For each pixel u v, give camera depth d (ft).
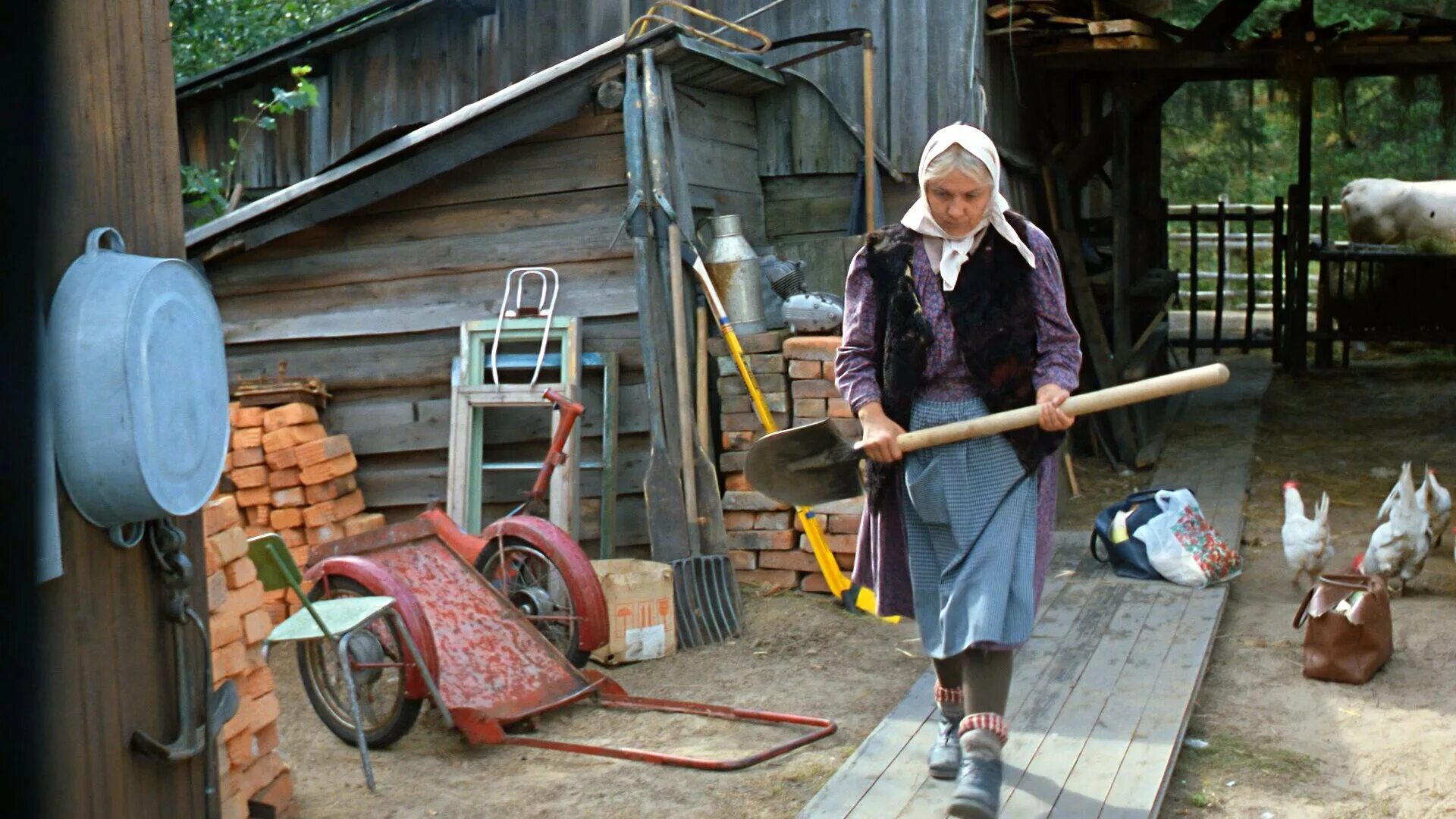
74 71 7.43
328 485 22.11
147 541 8.13
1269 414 35.78
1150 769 12.80
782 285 23.02
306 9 39.17
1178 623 17.98
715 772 13.96
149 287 7.57
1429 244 42.14
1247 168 69.67
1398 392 38.04
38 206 5.43
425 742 15.39
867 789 12.53
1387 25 30.32
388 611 14.74
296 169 32.42
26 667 5.65
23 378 5.46
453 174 22.62
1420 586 20.07
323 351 23.57
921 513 10.97
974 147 10.43
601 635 17.26
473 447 22.04
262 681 12.67
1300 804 12.77
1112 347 33.73
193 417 8.04
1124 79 31.24
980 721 10.47
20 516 5.53
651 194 21.11
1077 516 25.54
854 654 18.42
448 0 29.37
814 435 11.54
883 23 25.16
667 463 20.47
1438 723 14.55
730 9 26.37
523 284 22.31
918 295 10.94
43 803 5.81
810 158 25.40
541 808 13.15
